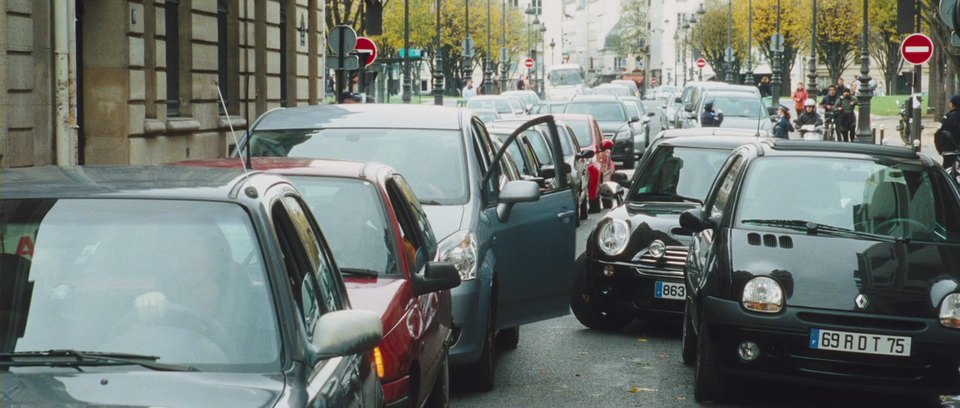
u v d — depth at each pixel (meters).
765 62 118.06
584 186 21.95
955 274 8.12
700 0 127.25
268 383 3.79
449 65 97.81
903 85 103.75
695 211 9.25
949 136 23.44
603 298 11.06
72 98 18.19
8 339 3.93
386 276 6.68
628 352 10.48
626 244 10.98
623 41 139.12
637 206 11.68
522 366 9.85
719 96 34.44
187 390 3.63
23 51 17.05
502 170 10.23
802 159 9.27
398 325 6.14
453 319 8.15
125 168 4.89
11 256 4.13
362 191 7.08
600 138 25.48
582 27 183.88
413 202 7.73
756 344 8.01
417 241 7.41
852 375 7.86
